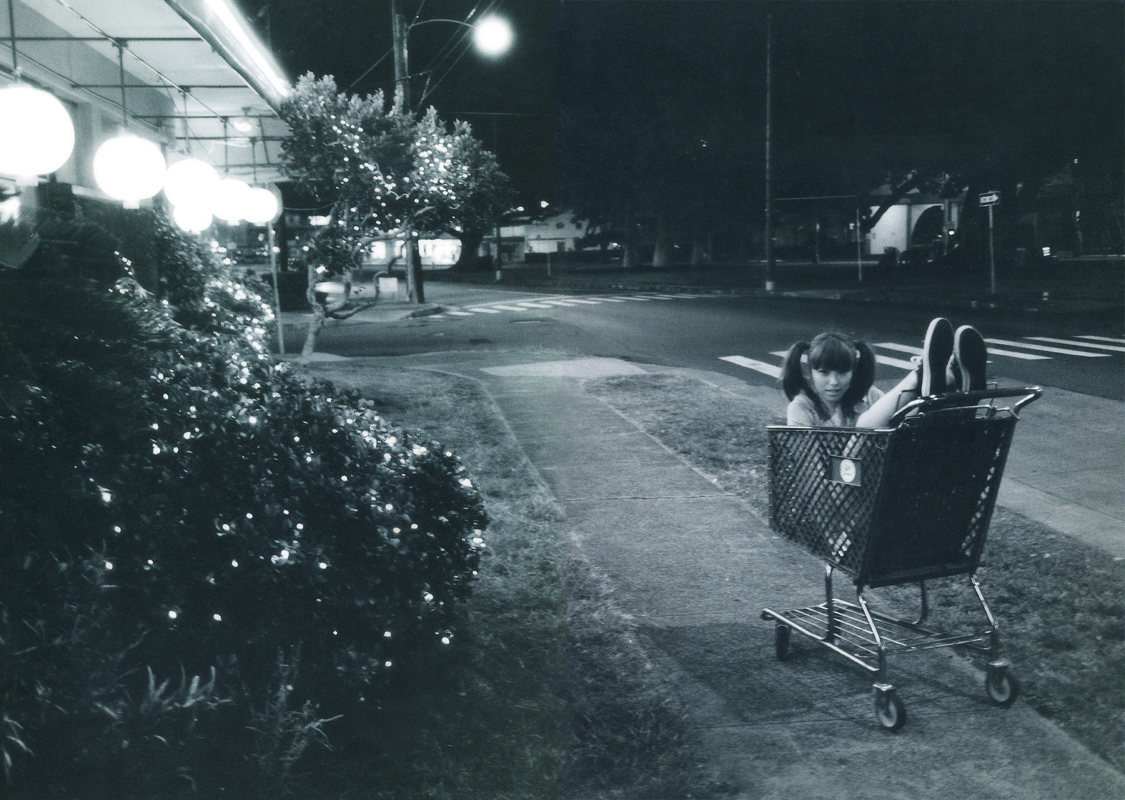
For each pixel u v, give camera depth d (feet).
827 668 14.02
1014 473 25.89
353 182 42.52
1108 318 64.75
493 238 285.64
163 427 11.78
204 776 10.27
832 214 212.43
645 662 14.10
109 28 26.09
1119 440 29.37
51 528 10.35
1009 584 17.02
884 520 13.07
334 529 12.63
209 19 25.32
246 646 11.29
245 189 30.04
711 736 12.12
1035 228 134.00
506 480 24.77
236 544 11.35
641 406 36.09
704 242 237.66
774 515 14.83
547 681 13.48
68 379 9.62
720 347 57.72
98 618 9.91
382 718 12.06
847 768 11.34
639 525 20.94
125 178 16.46
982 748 11.75
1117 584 16.94
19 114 10.19
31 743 9.18
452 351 59.00
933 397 12.53
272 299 54.54
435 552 13.75
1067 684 13.28
